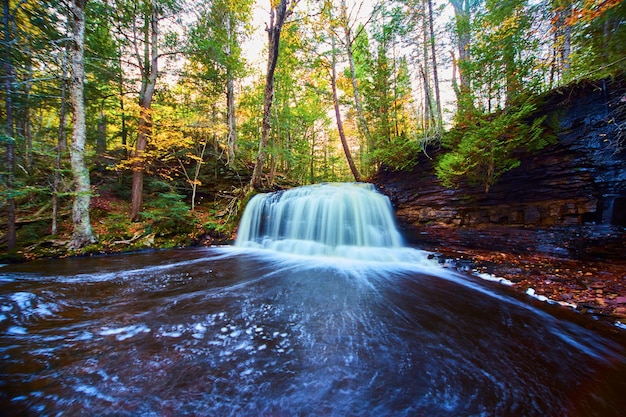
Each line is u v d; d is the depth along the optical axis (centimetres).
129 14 1085
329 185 1172
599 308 356
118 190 1322
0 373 223
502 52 647
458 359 257
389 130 1125
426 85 1205
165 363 240
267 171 1769
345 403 196
